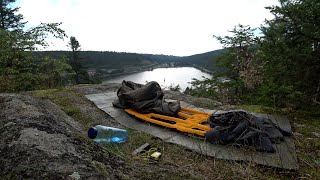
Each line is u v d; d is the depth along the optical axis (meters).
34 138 2.21
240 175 2.81
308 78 4.84
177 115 4.61
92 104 5.36
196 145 3.57
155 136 3.89
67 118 4.34
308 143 3.80
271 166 3.04
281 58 4.69
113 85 7.30
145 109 4.67
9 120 2.63
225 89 9.05
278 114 5.02
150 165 2.79
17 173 1.80
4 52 6.33
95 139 3.43
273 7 4.63
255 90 7.47
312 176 2.95
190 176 2.49
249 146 3.40
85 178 1.82
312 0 4.27
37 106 3.47
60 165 1.90
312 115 5.00
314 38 4.46
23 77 6.60
